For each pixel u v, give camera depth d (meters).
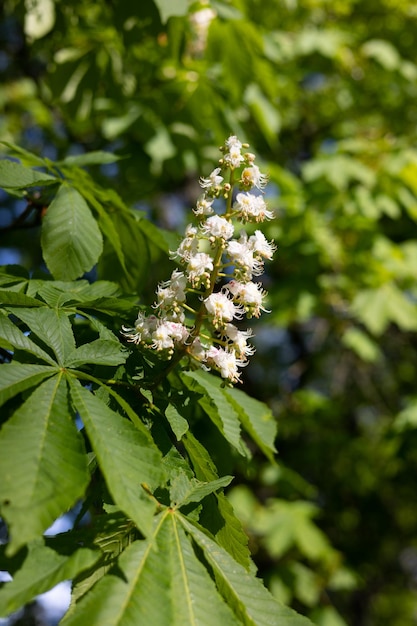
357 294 6.50
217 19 4.56
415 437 5.44
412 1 8.95
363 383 9.77
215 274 2.09
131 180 5.66
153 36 4.32
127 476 1.59
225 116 5.10
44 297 2.29
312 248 6.38
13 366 1.82
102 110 5.66
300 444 8.83
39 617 7.64
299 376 9.26
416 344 9.80
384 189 6.46
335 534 11.53
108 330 2.21
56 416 1.69
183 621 1.52
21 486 1.46
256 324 8.33
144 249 3.30
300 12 8.14
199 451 2.15
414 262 6.78
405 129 8.38
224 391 2.49
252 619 1.64
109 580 1.54
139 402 2.10
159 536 1.70
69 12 4.97
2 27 7.59
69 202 2.74
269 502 7.03
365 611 13.03
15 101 7.77
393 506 11.55
